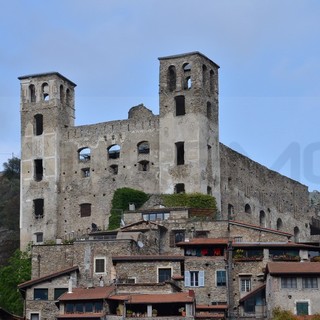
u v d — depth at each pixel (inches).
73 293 6633.9
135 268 6904.5
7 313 6683.1
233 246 6953.7
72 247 7470.5
